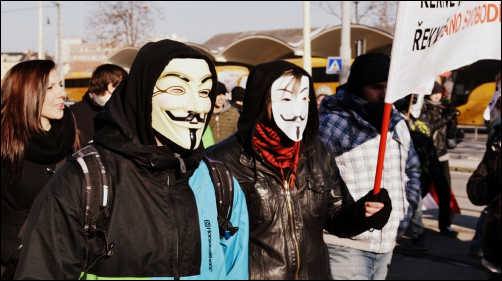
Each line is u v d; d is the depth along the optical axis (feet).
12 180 9.18
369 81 10.30
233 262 6.49
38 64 9.61
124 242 5.47
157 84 5.84
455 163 41.57
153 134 5.89
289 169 7.98
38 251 5.20
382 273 10.32
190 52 5.88
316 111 8.23
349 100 10.62
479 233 18.49
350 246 9.91
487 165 10.39
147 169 5.74
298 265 7.70
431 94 20.76
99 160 5.59
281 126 7.82
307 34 50.06
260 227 7.73
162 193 5.77
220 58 90.27
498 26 8.57
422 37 7.82
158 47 5.81
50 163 9.56
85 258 5.42
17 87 9.44
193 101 5.85
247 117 8.08
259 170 7.88
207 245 5.91
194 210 5.91
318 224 8.05
